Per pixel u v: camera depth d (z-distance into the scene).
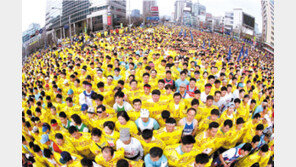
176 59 7.02
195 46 9.08
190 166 2.91
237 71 5.93
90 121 3.81
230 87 4.43
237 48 7.71
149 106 3.96
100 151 3.20
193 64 6.93
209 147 3.06
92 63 6.85
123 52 9.49
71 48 10.86
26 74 7.46
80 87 5.34
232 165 3.39
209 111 3.88
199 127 3.67
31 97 5.05
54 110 4.09
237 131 3.30
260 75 6.51
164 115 3.28
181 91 4.70
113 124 3.14
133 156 3.07
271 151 3.31
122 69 6.62
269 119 3.88
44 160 3.27
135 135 3.28
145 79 4.59
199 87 5.14
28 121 3.96
